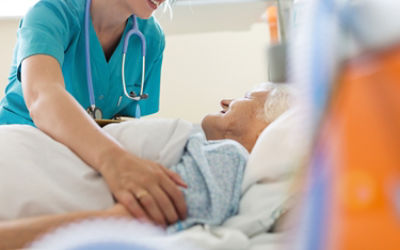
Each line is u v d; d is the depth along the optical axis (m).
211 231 0.62
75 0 1.23
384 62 0.19
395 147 0.18
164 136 0.80
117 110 1.51
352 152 0.19
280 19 1.15
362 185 0.19
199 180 0.70
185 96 2.21
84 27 1.26
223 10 2.12
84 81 1.32
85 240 0.50
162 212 0.62
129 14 1.31
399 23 0.18
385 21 0.18
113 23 1.32
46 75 0.88
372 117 0.19
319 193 0.20
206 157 0.75
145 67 1.53
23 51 0.96
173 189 0.64
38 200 0.63
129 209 0.61
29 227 0.55
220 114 1.03
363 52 0.19
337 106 0.20
